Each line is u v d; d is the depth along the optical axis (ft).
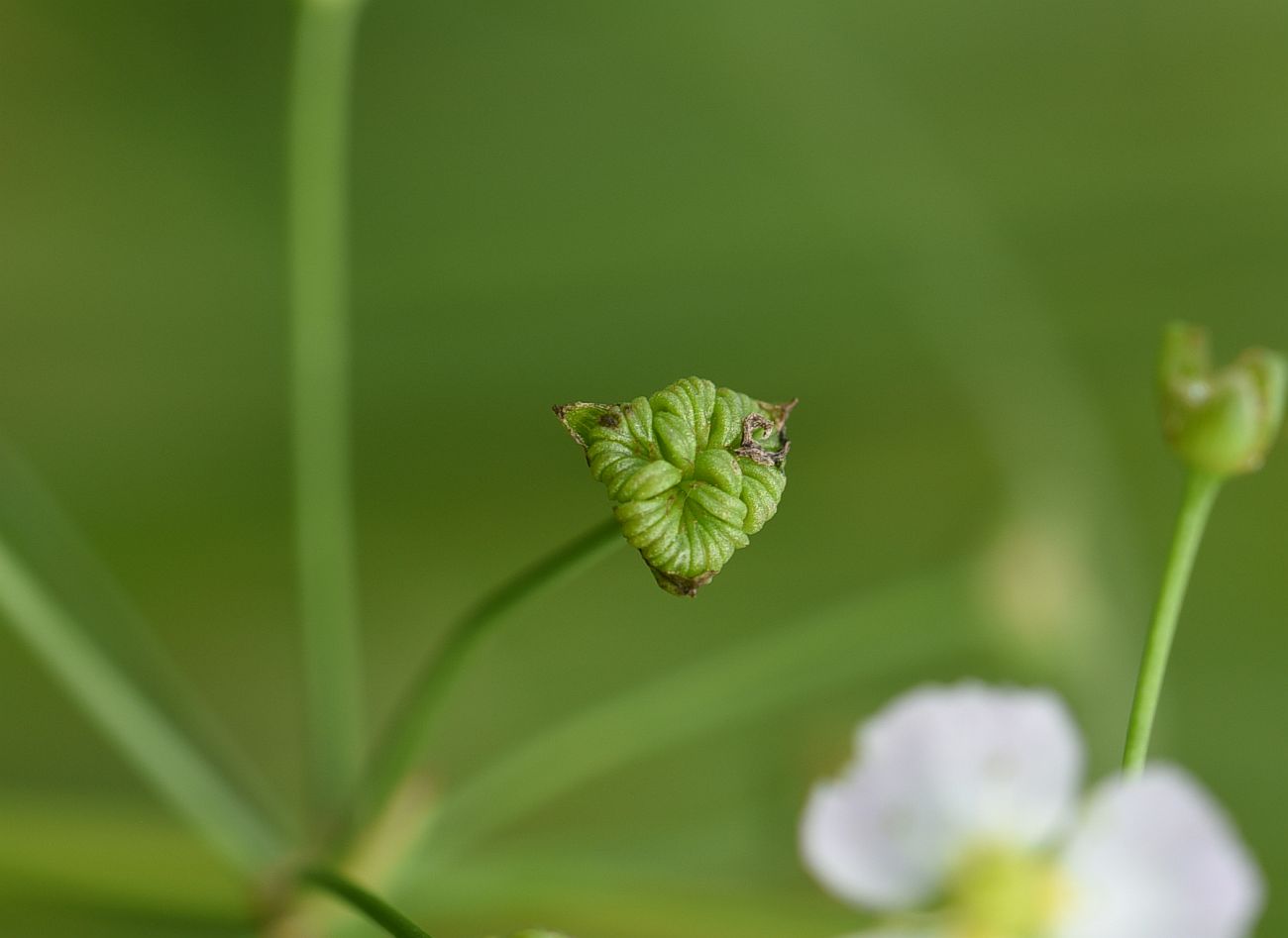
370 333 0.61
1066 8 0.68
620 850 0.44
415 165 0.63
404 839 0.43
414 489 0.61
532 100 0.64
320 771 0.43
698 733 0.60
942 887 0.36
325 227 0.43
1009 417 0.57
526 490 0.62
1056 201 0.66
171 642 0.59
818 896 0.44
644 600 0.63
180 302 0.60
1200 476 0.37
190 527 0.59
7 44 0.60
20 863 0.43
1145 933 0.36
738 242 0.63
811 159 0.63
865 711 0.58
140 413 0.59
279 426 0.60
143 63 0.61
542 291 0.62
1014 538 0.50
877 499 0.63
